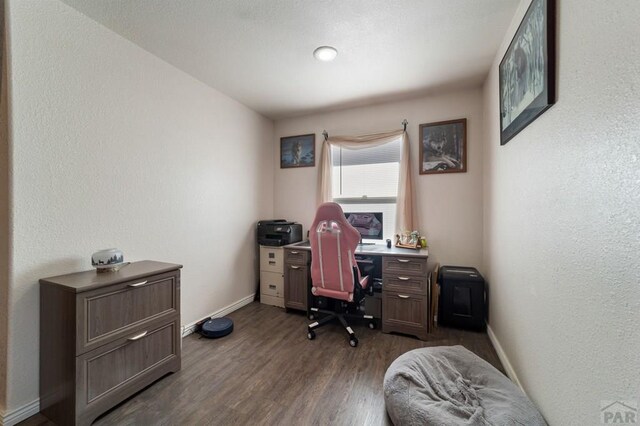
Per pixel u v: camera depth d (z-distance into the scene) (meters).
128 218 2.00
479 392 1.46
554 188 1.19
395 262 2.47
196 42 2.01
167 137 2.29
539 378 1.35
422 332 2.38
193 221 2.55
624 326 0.77
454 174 2.89
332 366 1.95
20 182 1.45
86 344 1.38
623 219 0.77
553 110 1.20
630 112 0.74
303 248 2.88
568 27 1.07
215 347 2.23
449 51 2.14
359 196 3.34
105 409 1.45
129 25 1.82
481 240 2.79
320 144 3.54
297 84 2.70
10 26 1.40
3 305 1.43
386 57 2.23
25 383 1.46
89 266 1.75
